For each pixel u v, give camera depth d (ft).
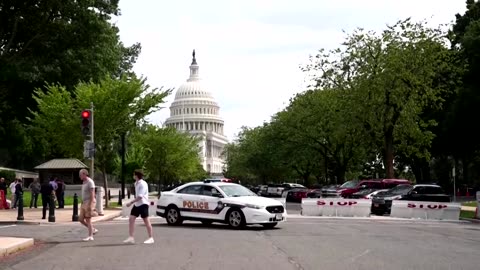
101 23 175.22
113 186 252.62
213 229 67.72
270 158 228.84
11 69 166.20
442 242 55.06
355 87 146.51
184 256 42.70
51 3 167.73
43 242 54.29
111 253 44.93
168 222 73.97
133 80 125.08
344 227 73.26
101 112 120.37
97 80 174.70
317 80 160.45
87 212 55.42
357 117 148.15
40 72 169.07
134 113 127.65
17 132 194.70
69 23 176.35
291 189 175.42
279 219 68.74
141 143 230.48
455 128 179.52
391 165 146.00
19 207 81.97
